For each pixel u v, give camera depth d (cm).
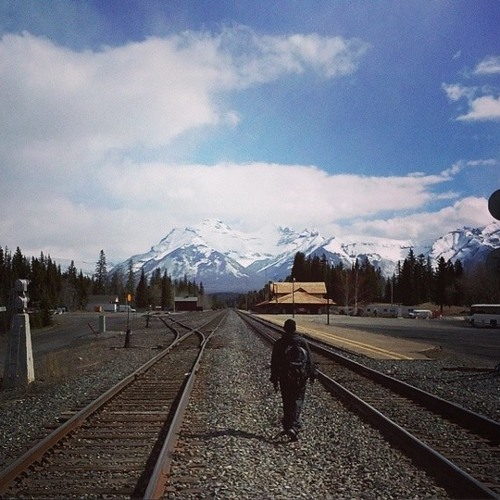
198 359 2198
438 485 709
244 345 3148
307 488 697
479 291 12950
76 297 16212
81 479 727
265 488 693
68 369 2092
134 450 870
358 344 3288
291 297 13438
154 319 8894
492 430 978
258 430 1021
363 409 1164
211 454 841
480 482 683
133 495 672
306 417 1135
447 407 1175
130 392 1467
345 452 864
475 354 2783
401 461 812
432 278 15912
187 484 706
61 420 1109
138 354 2741
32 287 12031
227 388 1525
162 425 1058
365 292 16325
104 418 1123
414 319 9419
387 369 2033
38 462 795
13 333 1717
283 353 973
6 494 672
